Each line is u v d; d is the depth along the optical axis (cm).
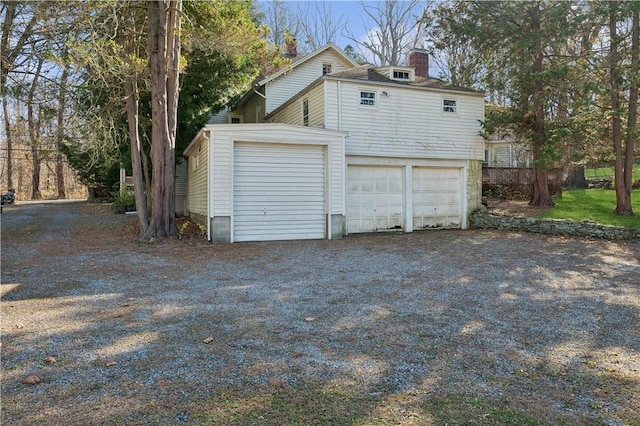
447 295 654
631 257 959
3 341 462
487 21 1518
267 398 332
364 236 1406
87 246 1165
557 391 346
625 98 1450
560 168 1967
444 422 296
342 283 739
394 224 1528
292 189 1318
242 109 2383
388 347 442
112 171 2511
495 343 454
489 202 1908
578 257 962
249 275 809
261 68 1789
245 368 389
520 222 1420
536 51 1446
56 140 1394
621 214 1454
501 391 345
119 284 736
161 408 316
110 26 1232
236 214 1264
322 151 1352
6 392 345
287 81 2016
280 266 895
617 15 1304
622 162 1469
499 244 1161
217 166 1225
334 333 485
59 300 631
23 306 600
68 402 328
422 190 1573
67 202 3008
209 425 292
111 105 1362
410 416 304
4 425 294
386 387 351
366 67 1688
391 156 1500
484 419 301
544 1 1401
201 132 1245
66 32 1103
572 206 1659
